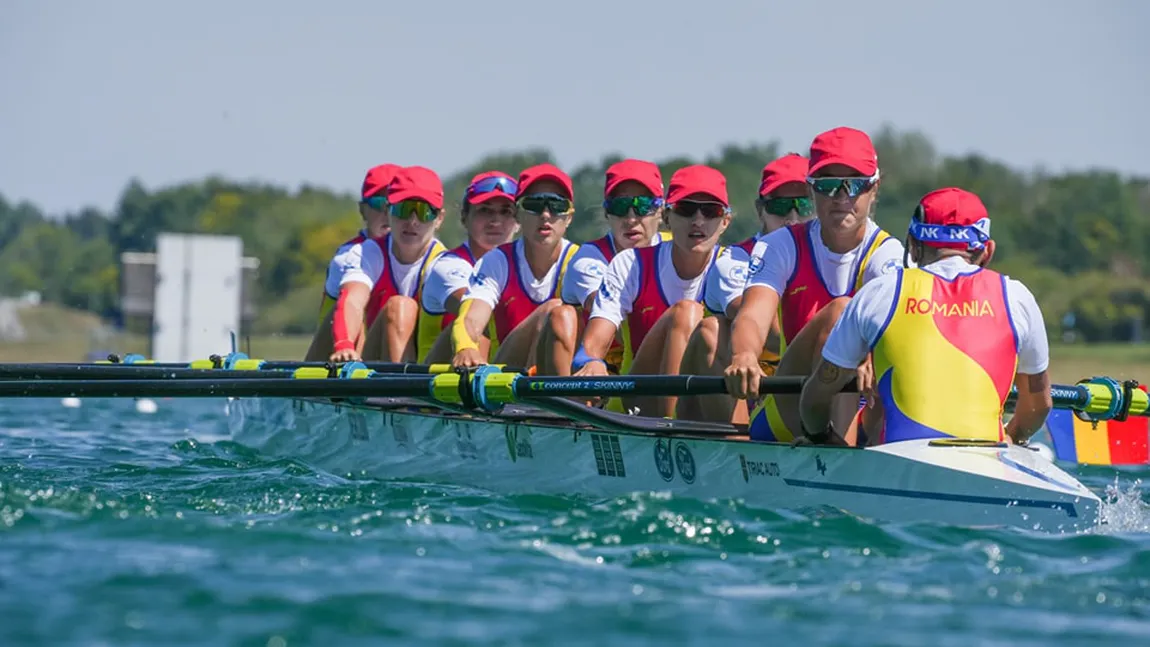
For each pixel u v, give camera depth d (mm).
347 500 32500
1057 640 20875
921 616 22016
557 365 40156
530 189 42656
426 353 48312
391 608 21906
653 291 39344
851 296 33719
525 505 31656
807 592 23406
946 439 28469
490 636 20656
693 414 37844
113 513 28656
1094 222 189375
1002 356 29062
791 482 30266
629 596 22953
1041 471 28312
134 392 37094
